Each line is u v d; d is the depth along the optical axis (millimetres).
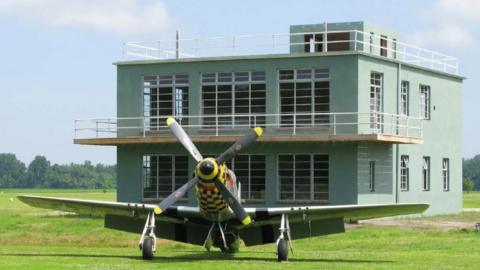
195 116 46812
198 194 24609
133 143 47750
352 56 44531
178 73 48125
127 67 49219
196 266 23234
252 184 46281
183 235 27266
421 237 34906
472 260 25766
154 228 26688
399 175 48125
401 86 49031
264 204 45938
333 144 44469
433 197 52156
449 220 46031
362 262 24953
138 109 48938
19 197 26812
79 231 38406
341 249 31438
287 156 45688
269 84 46125
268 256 27344
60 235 37156
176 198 24625
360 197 44281
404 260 25750
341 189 44344
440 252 29594
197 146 47062
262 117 46344
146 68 48781
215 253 28641
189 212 25453
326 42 45812
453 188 54938
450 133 54719
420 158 50719
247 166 46406
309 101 45469
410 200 49438
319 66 45156
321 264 24125
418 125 50531
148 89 48969
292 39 51656
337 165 44438
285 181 45656
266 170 45938
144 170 48812
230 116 46656
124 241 35219
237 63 46812
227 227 26062
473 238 34312
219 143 46469
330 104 44906
